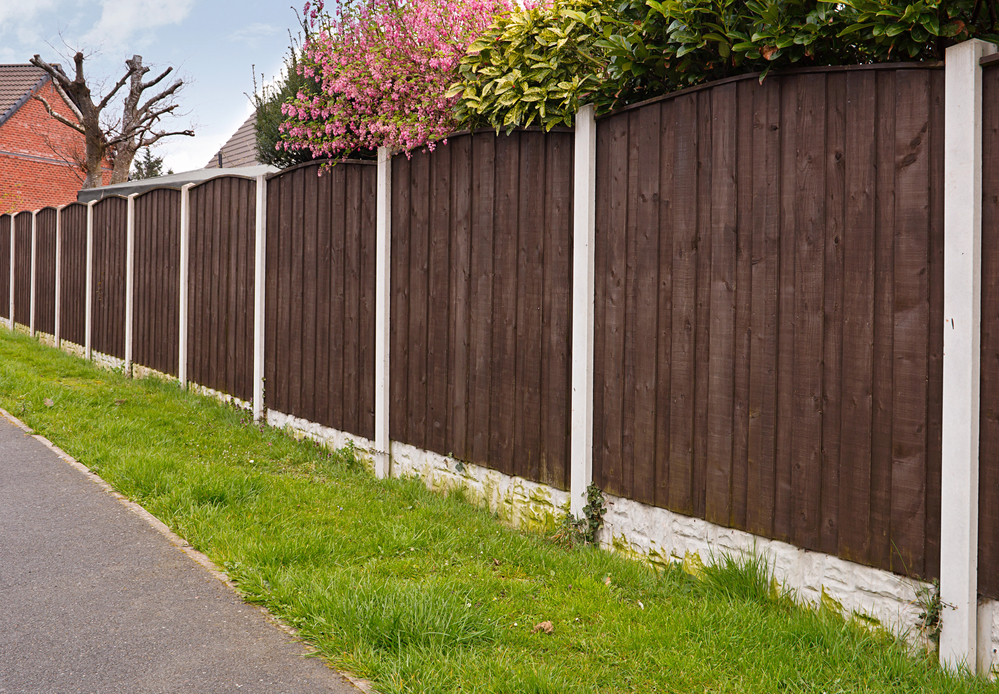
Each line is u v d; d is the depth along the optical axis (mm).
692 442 4105
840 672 3094
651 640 3342
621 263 4445
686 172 4082
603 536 4641
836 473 3514
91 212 11469
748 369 3832
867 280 3389
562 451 4816
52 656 3129
